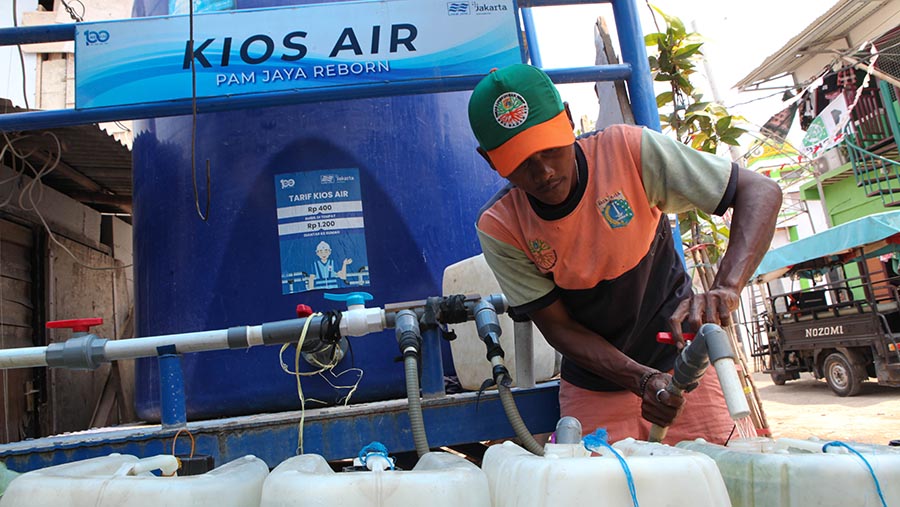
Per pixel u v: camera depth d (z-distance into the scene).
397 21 2.55
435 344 1.99
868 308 9.85
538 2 2.71
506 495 0.95
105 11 6.97
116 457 1.19
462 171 2.86
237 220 2.66
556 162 1.44
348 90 2.50
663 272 1.83
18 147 4.13
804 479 0.92
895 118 13.27
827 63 15.20
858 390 9.86
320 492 0.88
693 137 5.52
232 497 0.97
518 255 1.72
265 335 1.72
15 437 4.55
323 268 2.60
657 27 5.39
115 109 2.44
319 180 2.67
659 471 0.87
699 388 1.86
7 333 4.51
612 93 2.79
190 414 2.58
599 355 1.66
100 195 5.45
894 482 0.90
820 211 19.02
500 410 2.02
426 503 0.88
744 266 1.41
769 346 12.25
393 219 2.69
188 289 2.66
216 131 2.75
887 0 13.40
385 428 1.93
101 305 5.83
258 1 2.76
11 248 4.66
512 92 1.38
